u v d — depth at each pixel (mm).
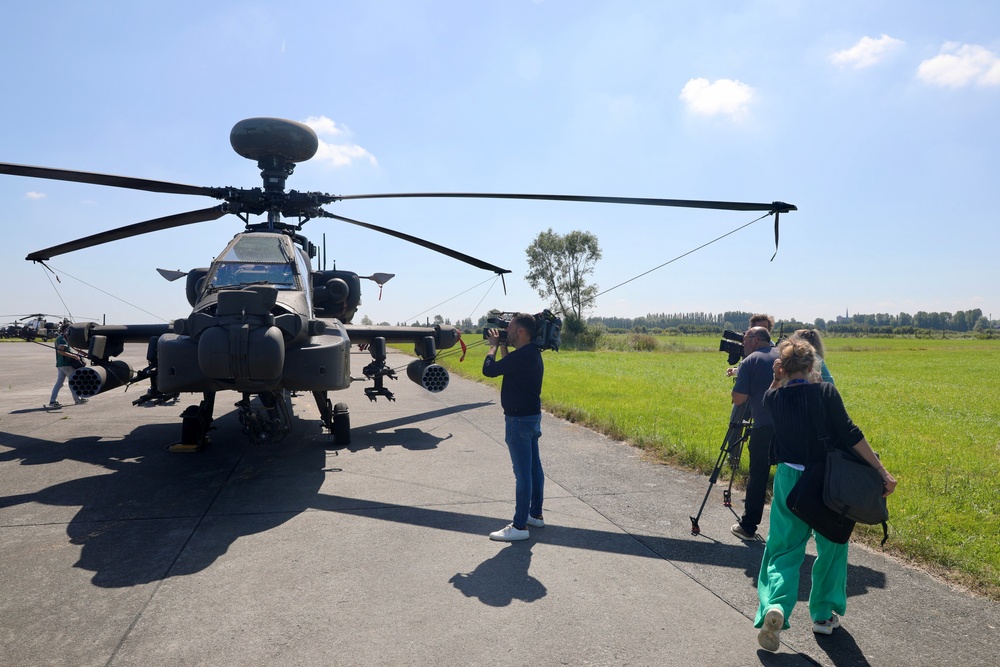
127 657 3096
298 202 8539
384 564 4344
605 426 9414
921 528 4984
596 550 4652
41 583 3975
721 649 3248
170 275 8750
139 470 6984
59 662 3039
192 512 5484
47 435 9008
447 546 4707
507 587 3982
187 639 3279
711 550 4668
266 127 7965
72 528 5023
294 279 7191
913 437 9375
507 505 5762
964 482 6426
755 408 4840
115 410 11703
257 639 3285
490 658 3127
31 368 22250
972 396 16344
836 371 28219
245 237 7523
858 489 3068
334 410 8484
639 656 3168
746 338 5227
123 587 3926
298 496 6004
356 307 10328
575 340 54656
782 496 3420
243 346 5637
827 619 3430
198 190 8047
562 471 7074
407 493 6133
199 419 7980
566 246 55375
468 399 13656
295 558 4438
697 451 7453
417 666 3043
